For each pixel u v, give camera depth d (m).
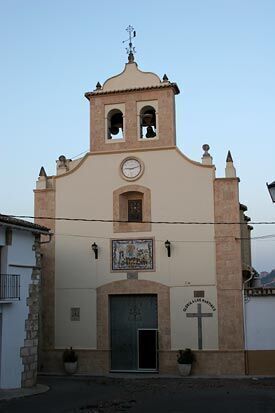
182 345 27.03
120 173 29.00
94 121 29.80
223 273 27.16
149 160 28.83
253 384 23.17
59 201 29.47
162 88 29.19
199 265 27.45
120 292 28.06
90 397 19.69
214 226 27.61
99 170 29.31
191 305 27.23
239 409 16.59
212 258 27.39
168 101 29.11
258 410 16.34
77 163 32.06
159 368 27.09
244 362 26.38
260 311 26.70
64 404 18.03
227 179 27.83
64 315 28.44
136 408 17.00
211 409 16.67
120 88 29.70
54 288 28.72
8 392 20.80
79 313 28.33
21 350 22.64
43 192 29.70
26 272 23.45
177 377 26.05
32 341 23.39
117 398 19.34
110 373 27.61
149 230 28.23
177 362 26.80
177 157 28.55
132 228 28.45
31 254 23.86
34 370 23.33
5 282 21.92
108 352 27.78
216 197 27.81
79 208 29.17
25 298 23.20
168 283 27.61
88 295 28.39
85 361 27.88
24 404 18.17
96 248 28.53
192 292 27.33
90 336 28.06
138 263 28.11
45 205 29.56
